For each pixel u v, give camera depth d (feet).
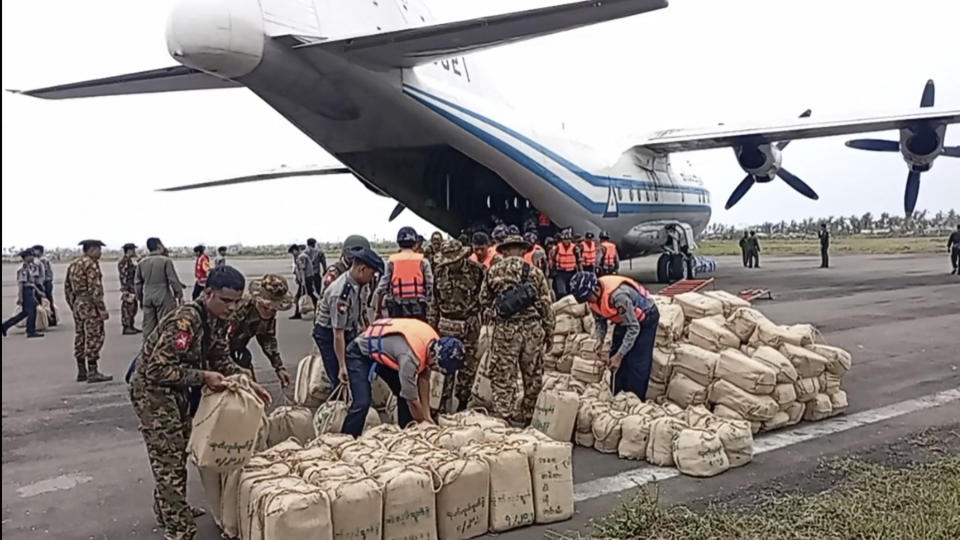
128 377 14.71
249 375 15.08
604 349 22.34
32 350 41.55
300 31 31.22
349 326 19.26
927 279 74.69
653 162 63.21
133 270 47.50
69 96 35.88
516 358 19.86
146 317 32.22
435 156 45.39
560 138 50.47
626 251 62.34
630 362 20.98
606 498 15.51
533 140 46.91
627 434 18.02
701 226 75.92
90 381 31.04
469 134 42.04
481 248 31.45
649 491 15.75
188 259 209.46
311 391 19.81
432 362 16.83
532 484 14.24
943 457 17.83
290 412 17.54
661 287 63.05
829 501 14.61
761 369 19.88
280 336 42.91
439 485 13.39
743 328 22.06
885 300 54.24
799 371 21.22
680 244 66.49
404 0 37.63
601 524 14.14
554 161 48.88
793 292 60.80
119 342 43.37
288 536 11.80
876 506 14.15
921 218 292.40
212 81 34.63
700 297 23.68
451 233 53.88
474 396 22.13
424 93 38.32
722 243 234.99
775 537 13.01
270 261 170.71
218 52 29.14
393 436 15.78
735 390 20.08
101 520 15.05
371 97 36.04
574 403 18.80
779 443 19.27
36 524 14.84
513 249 20.33
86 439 21.53
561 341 24.43
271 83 32.83
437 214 50.85
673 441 17.29
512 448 14.30
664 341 21.83
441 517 13.46
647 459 17.75
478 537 13.79
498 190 51.06
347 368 17.31
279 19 30.50
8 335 49.98
